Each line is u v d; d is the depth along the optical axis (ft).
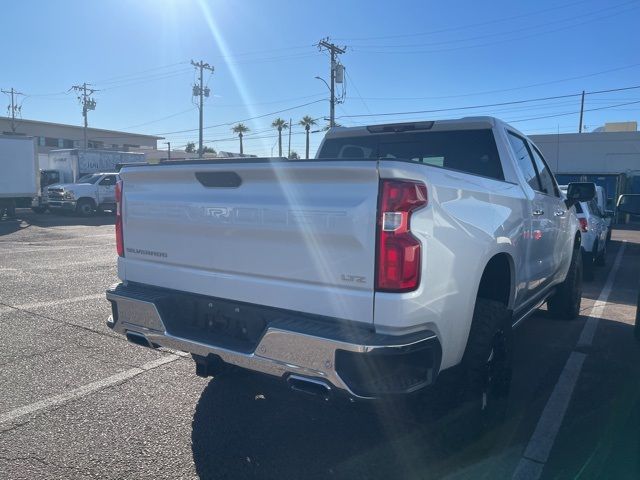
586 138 128.67
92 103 203.62
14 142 78.38
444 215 10.91
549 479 11.56
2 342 20.06
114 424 13.85
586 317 25.54
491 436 13.17
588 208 37.17
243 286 11.94
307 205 10.82
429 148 18.06
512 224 14.44
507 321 13.43
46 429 13.55
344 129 19.45
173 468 11.91
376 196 10.14
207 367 13.78
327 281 10.72
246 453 12.58
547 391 16.31
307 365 10.42
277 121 201.05
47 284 30.45
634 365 18.67
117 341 20.33
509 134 17.79
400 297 10.05
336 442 13.12
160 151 246.88
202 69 163.73
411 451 12.71
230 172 11.83
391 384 10.15
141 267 14.05
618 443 13.12
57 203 86.58
